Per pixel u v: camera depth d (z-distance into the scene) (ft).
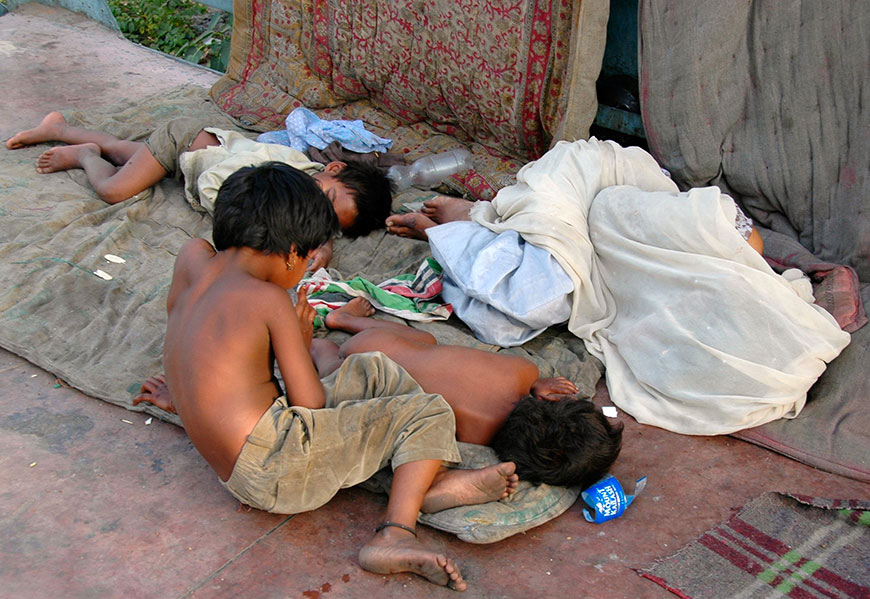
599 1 11.12
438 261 10.43
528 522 7.23
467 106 13.69
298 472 6.90
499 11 12.25
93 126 14.93
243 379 6.86
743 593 6.66
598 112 13.69
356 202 11.96
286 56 16.03
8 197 12.38
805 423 8.57
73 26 20.99
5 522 7.18
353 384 7.56
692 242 9.26
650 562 7.02
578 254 9.82
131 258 11.38
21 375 9.15
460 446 7.96
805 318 8.67
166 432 8.41
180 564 6.86
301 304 8.11
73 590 6.56
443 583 6.59
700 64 10.86
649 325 9.27
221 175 12.10
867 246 10.09
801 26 10.21
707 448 8.54
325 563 6.92
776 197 11.13
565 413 7.53
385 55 14.29
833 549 7.16
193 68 19.04
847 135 10.24
